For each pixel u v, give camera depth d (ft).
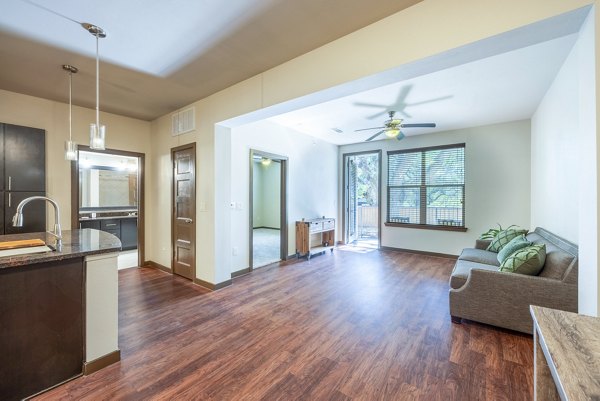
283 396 5.61
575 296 7.20
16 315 5.48
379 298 10.95
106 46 7.98
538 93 11.64
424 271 14.82
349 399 5.51
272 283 12.82
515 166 15.83
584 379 2.44
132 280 13.23
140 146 15.42
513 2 5.27
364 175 25.85
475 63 9.04
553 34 5.43
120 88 11.01
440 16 6.04
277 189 32.12
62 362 5.98
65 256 5.96
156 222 15.53
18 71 9.42
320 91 8.15
